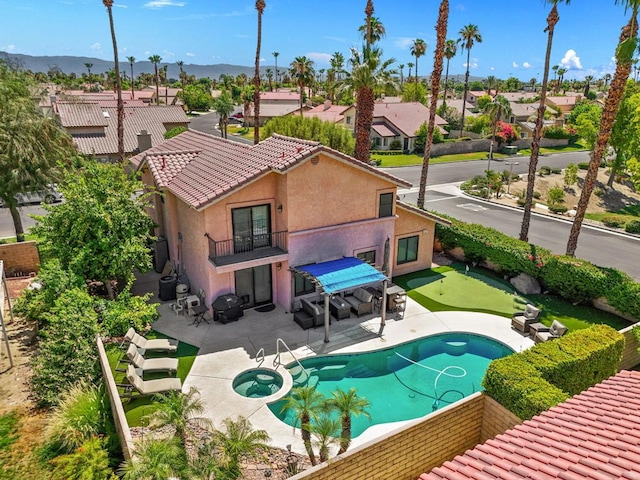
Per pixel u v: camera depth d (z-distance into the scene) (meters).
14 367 16.16
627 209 51.47
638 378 11.09
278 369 16.77
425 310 21.77
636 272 27.78
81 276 19.09
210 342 18.48
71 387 14.09
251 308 21.31
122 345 16.72
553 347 13.66
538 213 42.47
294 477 9.06
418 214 25.31
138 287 23.55
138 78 181.62
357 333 19.50
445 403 15.54
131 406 14.20
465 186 50.06
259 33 40.59
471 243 27.23
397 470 10.60
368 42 37.84
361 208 22.17
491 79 136.62
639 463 7.08
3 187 24.98
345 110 78.75
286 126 43.38
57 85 125.88
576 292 22.39
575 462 7.41
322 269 20.09
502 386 11.58
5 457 12.12
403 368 17.66
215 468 10.10
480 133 80.38
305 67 75.75
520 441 8.51
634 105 50.09
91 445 11.69
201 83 176.75
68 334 15.28
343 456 9.57
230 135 87.38
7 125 24.77
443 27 31.42
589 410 9.46
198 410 12.35
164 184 21.84
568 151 80.69
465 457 8.31
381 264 23.77
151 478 9.59
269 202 20.58
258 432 10.98
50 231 20.09
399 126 71.94
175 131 58.78
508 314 21.50
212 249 19.58
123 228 20.17
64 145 28.55
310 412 11.27
